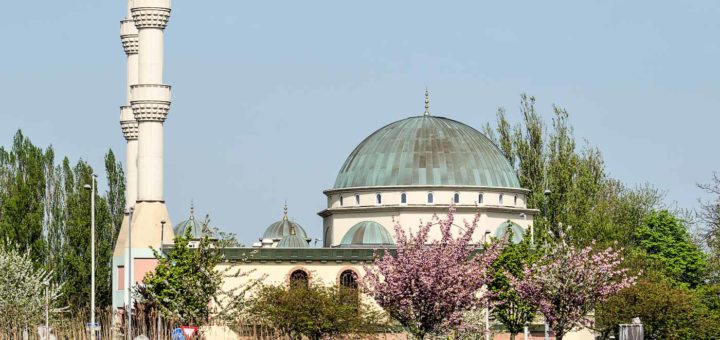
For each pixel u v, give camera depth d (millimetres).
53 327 108188
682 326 115875
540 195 149875
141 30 131000
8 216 134625
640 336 75312
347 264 119188
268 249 118250
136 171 137625
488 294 86875
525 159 153000
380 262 86438
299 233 154250
